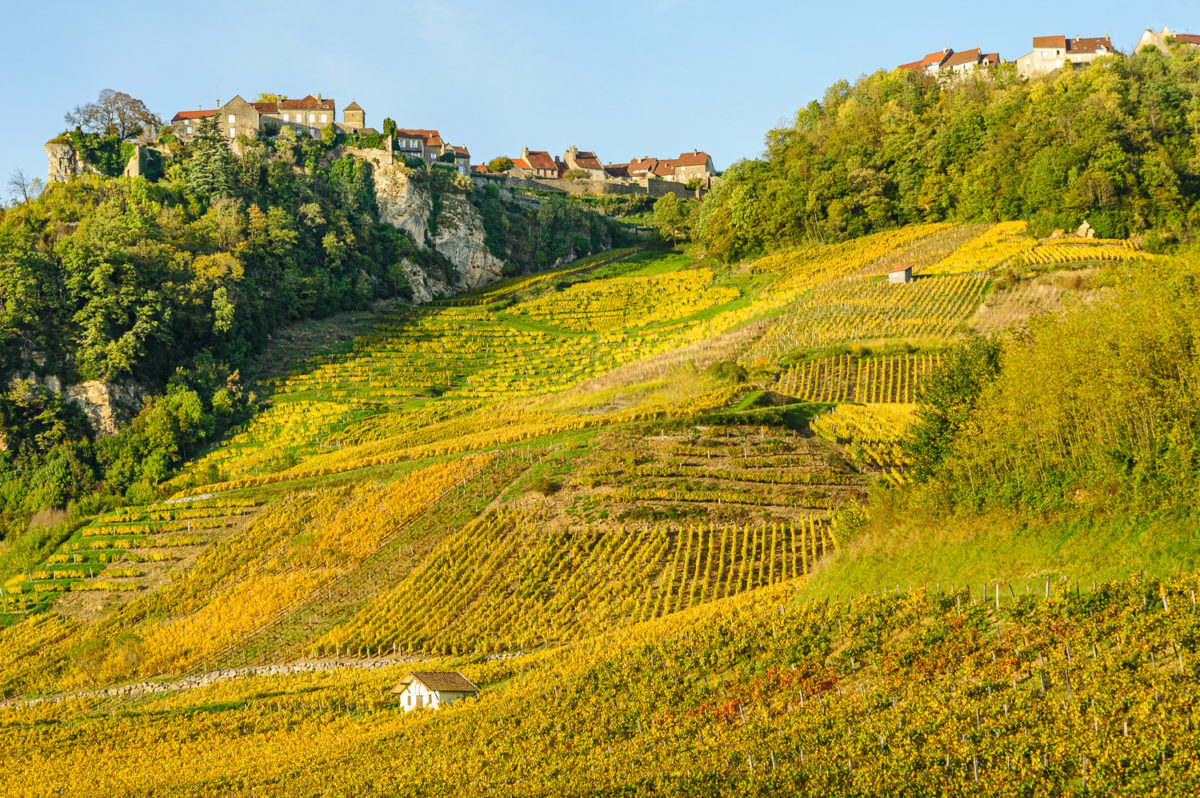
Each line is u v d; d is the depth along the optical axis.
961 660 47.06
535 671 68.19
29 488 132.88
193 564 103.31
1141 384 54.00
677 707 54.59
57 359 148.12
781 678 52.59
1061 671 42.34
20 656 93.12
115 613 97.50
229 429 147.12
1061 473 58.88
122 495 130.00
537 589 84.56
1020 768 36.88
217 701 77.38
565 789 47.50
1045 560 52.84
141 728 73.75
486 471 106.81
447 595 86.50
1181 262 59.53
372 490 108.88
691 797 42.97
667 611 76.88
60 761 70.25
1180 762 34.28
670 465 99.25
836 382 117.38
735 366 122.75
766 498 91.44
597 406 126.62
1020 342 72.38
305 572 96.56
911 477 76.62
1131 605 44.44
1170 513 50.19
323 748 64.00
